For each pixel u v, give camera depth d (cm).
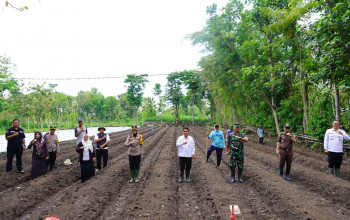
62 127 6744
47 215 489
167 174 872
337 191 623
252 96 2298
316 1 1070
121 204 589
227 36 2253
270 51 1827
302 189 688
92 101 8762
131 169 786
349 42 838
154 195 618
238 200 579
